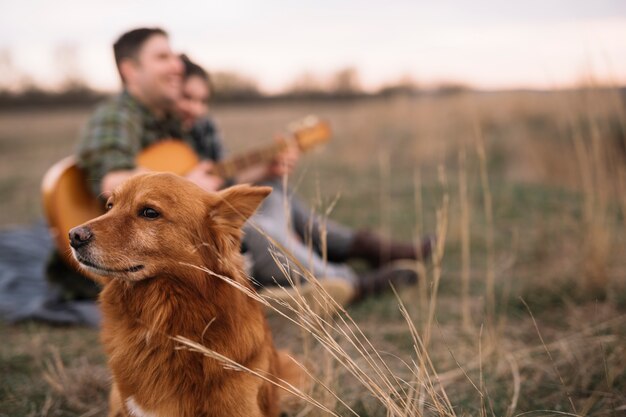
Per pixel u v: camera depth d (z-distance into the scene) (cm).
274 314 336
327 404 214
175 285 186
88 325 335
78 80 3600
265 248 312
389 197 698
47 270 361
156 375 181
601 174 368
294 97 3064
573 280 363
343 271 355
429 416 216
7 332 330
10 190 863
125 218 188
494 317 333
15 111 3456
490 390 243
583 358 268
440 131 1038
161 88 346
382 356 288
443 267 423
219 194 198
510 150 916
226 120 2348
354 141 1081
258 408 186
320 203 232
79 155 328
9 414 233
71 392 247
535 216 549
